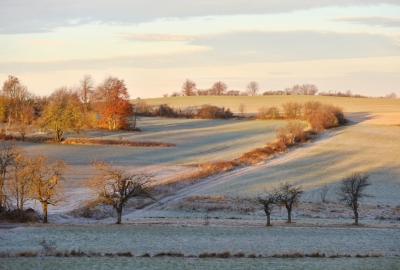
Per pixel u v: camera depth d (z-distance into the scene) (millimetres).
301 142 110625
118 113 128750
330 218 51688
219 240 36062
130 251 31156
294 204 56219
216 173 77750
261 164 86812
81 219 48438
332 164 87062
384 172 80062
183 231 39375
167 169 79312
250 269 25828
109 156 89188
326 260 28953
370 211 54656
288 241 36156
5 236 35875
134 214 52594
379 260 29172
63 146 98562
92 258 27938
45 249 30312
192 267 25984
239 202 58688
